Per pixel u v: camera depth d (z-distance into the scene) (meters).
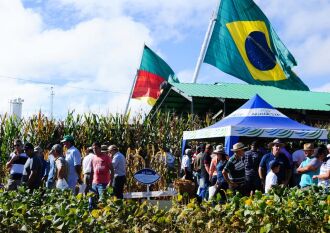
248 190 10.93
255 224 6.20
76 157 12.42
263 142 16.66
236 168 10.87
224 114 24.09
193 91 24.45
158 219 6.12
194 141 19.16
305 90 30.14
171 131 20.75
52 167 12.30
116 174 13.43
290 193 7.29
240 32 28.92
